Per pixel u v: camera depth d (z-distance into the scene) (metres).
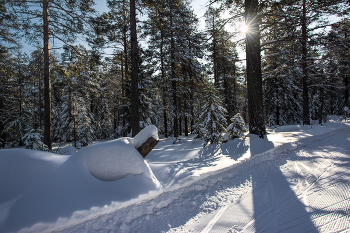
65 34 9.49
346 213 2.16
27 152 2.84
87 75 21.33
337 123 15.08
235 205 2.67
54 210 2.26
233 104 25.55
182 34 15.98
